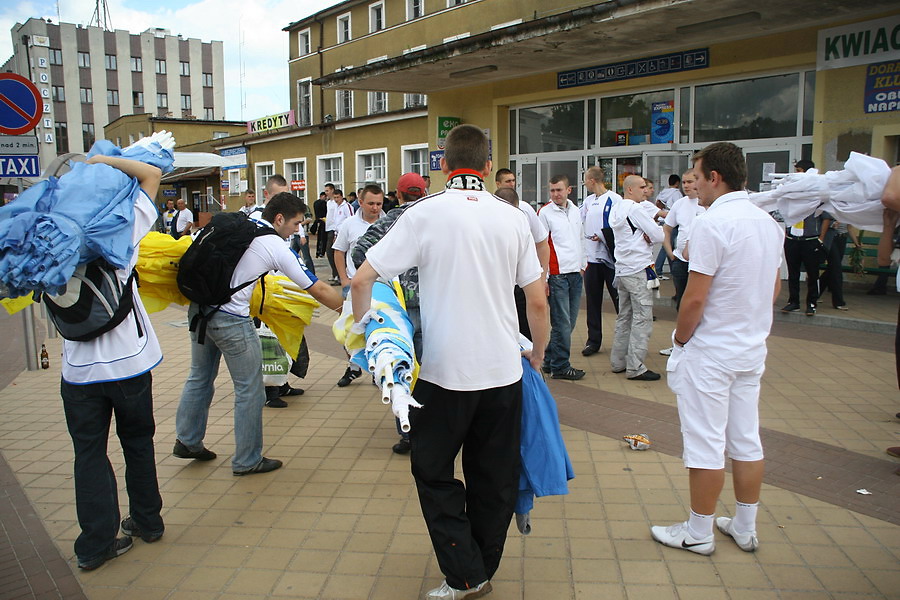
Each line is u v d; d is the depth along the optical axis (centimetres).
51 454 505
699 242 317
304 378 698
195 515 401
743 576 321
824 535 355
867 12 959
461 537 288
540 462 307
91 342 334
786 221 432
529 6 1797
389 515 396
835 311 889
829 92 1036
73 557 358
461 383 281
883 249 412
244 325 439
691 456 332
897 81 963
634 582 319
